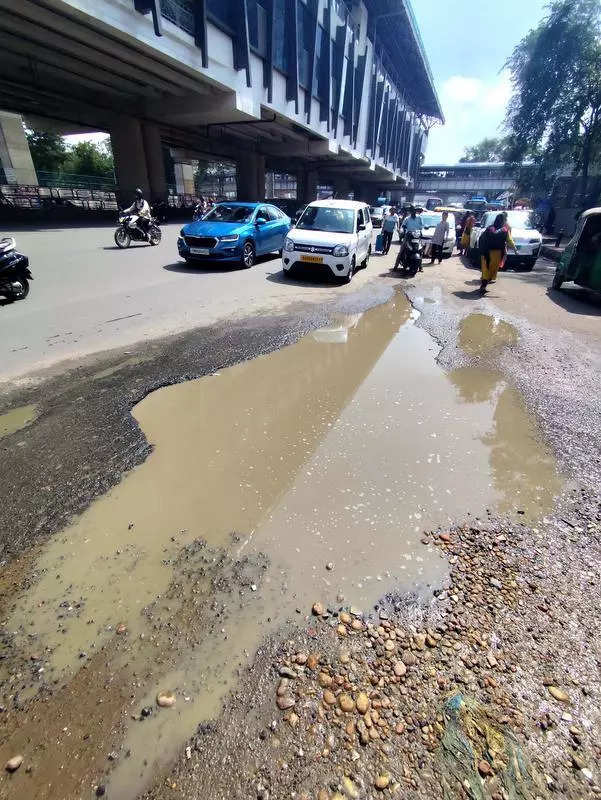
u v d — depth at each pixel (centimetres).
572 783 143
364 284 963
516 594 215
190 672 175
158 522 254
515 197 4212
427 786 141
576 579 224
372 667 179
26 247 1245
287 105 2261
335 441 342
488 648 188
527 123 2286
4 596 207
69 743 152
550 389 452
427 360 523
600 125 2092
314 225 996
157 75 1783
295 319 667
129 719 159
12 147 3584
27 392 407
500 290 967
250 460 315
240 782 142
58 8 1135
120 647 185
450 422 378
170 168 4766
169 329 602
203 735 154
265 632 192
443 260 1468
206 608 203
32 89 2012
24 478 287
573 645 190
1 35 1423
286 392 425
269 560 230
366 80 3409
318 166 4059
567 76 2098
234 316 675
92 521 254
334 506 271
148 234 1333
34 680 172
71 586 213
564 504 280
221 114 2031
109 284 849
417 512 269
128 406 386
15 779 142
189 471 300
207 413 380
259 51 1938
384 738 154
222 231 1014
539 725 160
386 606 207
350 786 140
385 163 4584
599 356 559
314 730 156
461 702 166
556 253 1681
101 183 3872
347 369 487
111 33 1281
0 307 678
